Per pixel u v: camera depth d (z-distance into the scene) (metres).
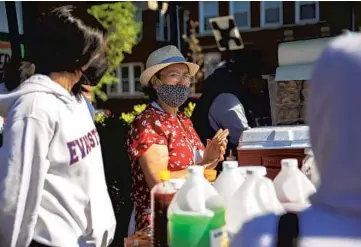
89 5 5.96
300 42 3.14
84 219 1.93
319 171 0.99
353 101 0.91
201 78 14.34
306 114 1.03
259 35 18.02
